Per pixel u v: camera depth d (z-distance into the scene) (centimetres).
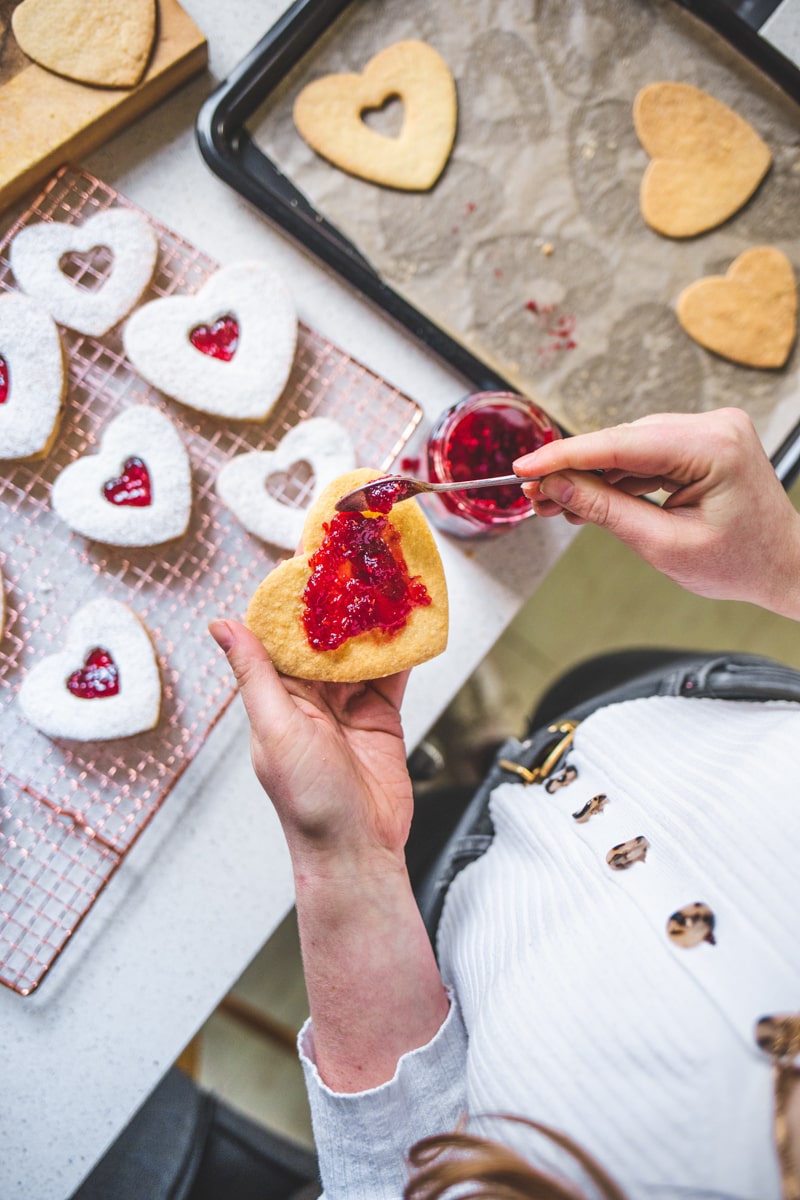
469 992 45
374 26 56
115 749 55
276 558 56
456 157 57
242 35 56
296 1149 61
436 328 56
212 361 53
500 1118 40
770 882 39
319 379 56
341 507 47
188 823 55
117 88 53
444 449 52
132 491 53
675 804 43
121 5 52
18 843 54
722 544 46
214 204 56
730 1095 37
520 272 57
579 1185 38
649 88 57
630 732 49
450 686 57
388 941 46
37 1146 54
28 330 52
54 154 53
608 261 58
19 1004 54
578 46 57
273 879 55
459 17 56
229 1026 75
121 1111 54
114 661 53
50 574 55
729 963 38
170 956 55
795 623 79
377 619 48
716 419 45
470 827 56
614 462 44
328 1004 46
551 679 77
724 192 58
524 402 52
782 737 42
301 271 57
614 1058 38
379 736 50
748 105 58
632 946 40
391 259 57
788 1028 37
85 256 54
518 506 52
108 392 55
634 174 58
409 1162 42
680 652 63
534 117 57
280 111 55
